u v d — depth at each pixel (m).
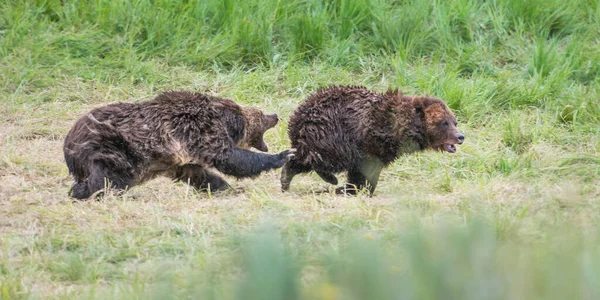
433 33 52.16
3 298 23.06
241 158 34.34
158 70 49.09
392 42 51.50
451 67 49.75
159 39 50.69
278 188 36.56
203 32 51.59
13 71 47.44
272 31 51.81
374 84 48.75
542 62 49.78
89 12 51.62
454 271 16.66
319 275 22.42
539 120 43.94
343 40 51.56
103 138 32.53
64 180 36.78
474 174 38.25
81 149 32.50
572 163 38.59
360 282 16.52
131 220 29.97
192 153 33.91
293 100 46.84
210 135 34.06
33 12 51.22
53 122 44.03
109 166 32.53
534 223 27.38
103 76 48.28
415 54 51.56
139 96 47.00
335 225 28.72
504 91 46.84
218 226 29.00
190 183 35.41
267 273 16.45
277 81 48.66
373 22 52.22
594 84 48.38
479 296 16.28
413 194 31.59
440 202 31.70
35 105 45.88
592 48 51.59
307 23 50.81
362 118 34.72
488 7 53.97
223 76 48.59
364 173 35.31
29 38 49.59
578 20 55.34
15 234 28.30
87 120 32.88
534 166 38.25
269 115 36.81
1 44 49.06
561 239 18.78
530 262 16.92
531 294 16.25
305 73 48.75
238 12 52.09
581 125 43.41
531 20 54.06
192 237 28.16
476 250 17.17
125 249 27.06
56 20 51.75
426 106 35.12
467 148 41.00
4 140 41.84
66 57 48.56
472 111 45.22
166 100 33.97
